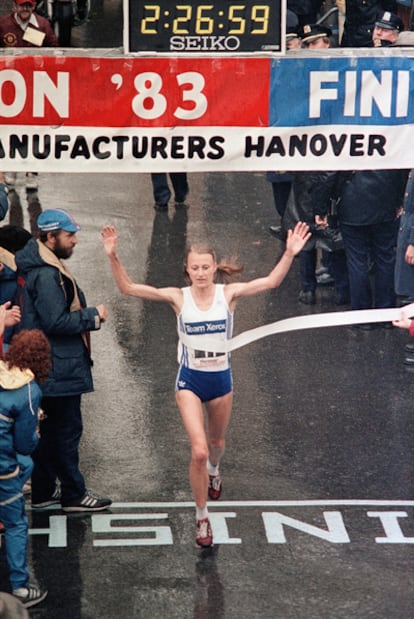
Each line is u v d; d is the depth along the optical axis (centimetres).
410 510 2683
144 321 3850
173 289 2478
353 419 3173
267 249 4459
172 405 3250
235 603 2311
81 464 2888
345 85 2659
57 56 2606
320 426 3125
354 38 4919
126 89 2634
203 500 2464
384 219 3734
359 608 2295
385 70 2658
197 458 2391
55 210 2547
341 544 2533
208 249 2434
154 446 2998
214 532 2575
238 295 2475
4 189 3162
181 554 2489
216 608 2294
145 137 2666
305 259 3950
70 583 2378
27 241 2791
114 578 2400
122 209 4872
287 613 2277
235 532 2578
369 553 2498
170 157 2683
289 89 2655
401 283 3619
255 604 2306
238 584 2378
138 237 4553
